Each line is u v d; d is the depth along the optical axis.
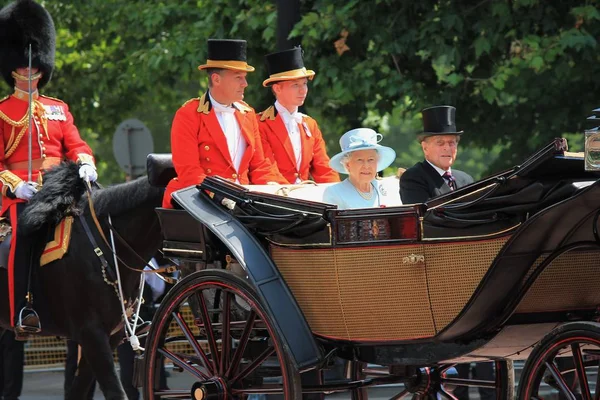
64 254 26.52
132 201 26.50
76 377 27.52
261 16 42.72
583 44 38.19
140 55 48.59
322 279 20.91
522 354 20.94
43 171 27.73
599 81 40.84
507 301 19.86
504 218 19.31
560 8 39.94
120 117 57.91
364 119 48.78
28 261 26.75
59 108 28.86
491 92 40.25
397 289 20.19
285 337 20.70
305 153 26.91
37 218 26.31
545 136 42.97
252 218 21.67
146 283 32.72
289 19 33.47
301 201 21.03
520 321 20.38
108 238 26.62
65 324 26.83
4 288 27.31
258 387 22.30
